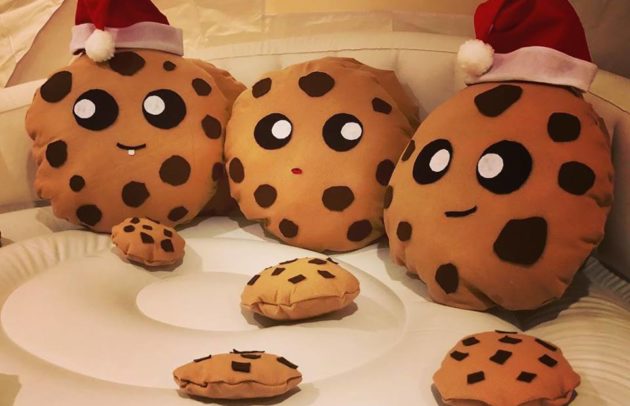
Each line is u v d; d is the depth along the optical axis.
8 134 2.09
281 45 2.26
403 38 2.16
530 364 1.31
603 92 1.82
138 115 1.89
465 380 1.29
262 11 2.46
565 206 1.52
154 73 1.93
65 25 2.58
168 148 1.90
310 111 1.87
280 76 1.95
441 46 2.11
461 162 1.62
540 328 1.60
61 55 2.60
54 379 1.33
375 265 1.82
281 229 1.87
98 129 1.87
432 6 2.35
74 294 1.59
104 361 1.40
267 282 1.55
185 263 1.82
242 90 2.14
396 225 1.70
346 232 1.84
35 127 1.90
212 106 1.99
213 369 1.29
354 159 1.84
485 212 1.56
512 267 1.53
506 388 1.27
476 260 1.56
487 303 1.60
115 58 1.92
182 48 2.04
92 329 1.48
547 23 1.66
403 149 1.89
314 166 1.84
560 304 1.65
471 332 1.52
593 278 1.83
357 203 1.83
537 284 1.53
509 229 1.53
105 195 1.88
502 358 1.32
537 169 1.55
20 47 2.56
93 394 1.30
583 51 1.67
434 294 1.64
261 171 1.88
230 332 1.52
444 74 2.09
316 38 2.25
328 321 1.54
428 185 1.65
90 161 1.87
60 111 1.88
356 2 2.40
